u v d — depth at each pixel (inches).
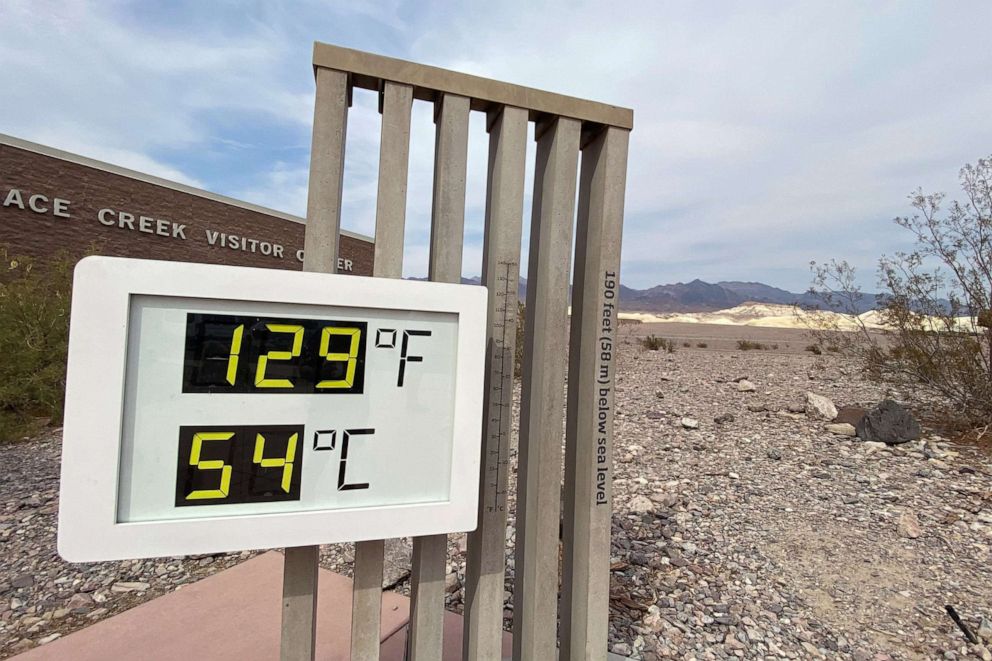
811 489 193.8
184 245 615.2
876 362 279.7
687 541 156.0
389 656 102.6
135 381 57.5
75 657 99.0
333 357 64.0
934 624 116.5
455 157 74.1
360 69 69.1
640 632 114.0
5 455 228.4
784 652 107.7
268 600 119.9
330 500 64.1
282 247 737.6
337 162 68.0
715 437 263.0
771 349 933.2
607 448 86.4
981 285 246.2
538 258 87.4
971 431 253.1
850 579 135.2
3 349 266.5
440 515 67.5
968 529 158.4
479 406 68.6
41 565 139.5
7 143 466.6
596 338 85.1
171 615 113.5
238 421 60.6
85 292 54.2
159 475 58.3
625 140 84.9
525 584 86.4
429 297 66.4
